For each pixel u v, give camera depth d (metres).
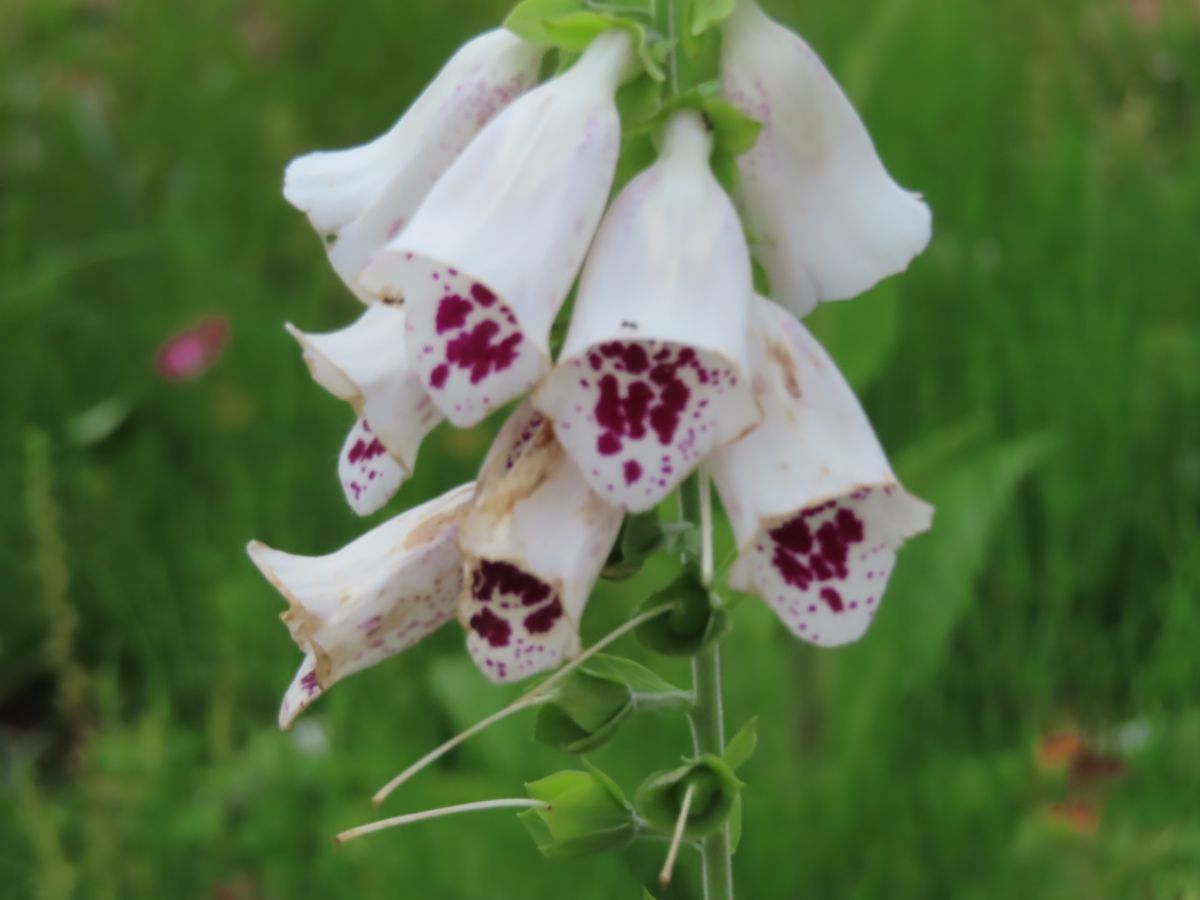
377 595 0.46
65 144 1.39
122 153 1.40
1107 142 1.22
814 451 0.43
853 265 0.44
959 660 0.87
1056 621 0.85
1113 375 0.94
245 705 0.88
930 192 1.16
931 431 0.95
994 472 0.83
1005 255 1.08
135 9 1.58
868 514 0.43
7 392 1.08
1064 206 1.10
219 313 1.10
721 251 0.42
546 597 0.43
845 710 0.80
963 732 0.82
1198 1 1.38
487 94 0.46
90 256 1.22
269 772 0.79
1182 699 0.77
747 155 0.44
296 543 0.96
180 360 1.04
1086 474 0.92
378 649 0.46
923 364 1.00
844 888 0.74
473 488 0.47
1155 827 0.71
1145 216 1.09
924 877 0.73
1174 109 1.33
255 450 1.04
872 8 1.29
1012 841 0.72
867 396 1.01
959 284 1.05
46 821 0.74
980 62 1.27
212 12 1.57
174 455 1.08
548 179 0.43
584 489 0.43
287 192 0.47
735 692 0.80
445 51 1.50
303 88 1.46
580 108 0.43
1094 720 0.81
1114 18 1.38
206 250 1.20
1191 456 0.92
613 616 0.83
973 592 0.87
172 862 0.77
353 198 0.46
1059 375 0.95
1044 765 0.74
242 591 0.89
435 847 0.72
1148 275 1.06
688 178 0.43
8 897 0.78
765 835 0.75
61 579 0.80
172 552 1.01
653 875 0.75
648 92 0.44
